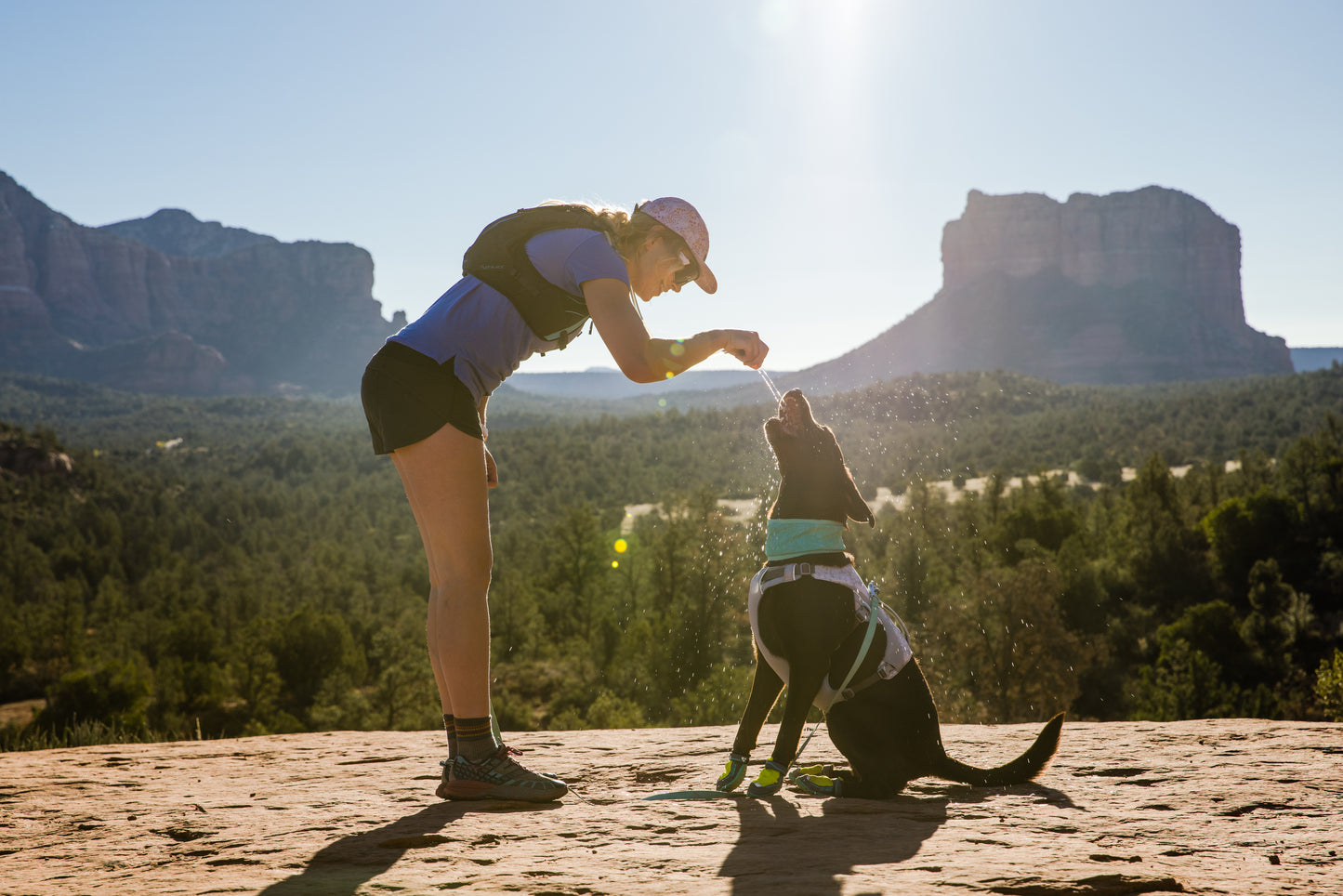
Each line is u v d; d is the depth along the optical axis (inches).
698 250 111.8
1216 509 2255.2
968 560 1469.0
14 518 4229.8
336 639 2118.6
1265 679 1563.7
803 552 115.5
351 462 7268.7
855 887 72.4
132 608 3061.0
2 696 2220.7
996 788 117.3
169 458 7711.6
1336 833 92.4
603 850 88.0
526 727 1384.1
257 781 128.6
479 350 108.5
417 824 100.0
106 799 117.0
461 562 109.1
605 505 4247.0
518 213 112.4
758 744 147.9
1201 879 76.0
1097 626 1785.2
